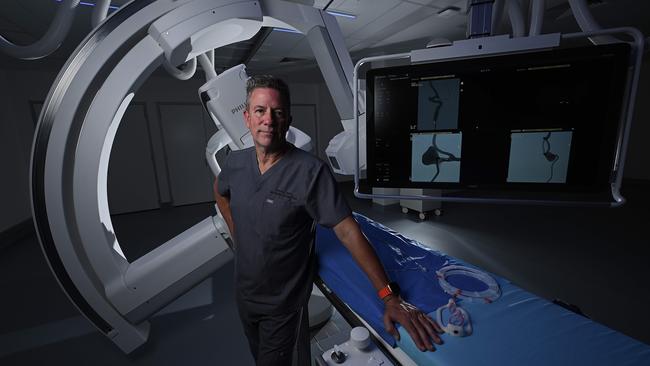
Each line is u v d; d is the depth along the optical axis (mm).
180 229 4215
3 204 3719
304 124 6836
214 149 2104
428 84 1001
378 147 1120
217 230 1700
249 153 1009
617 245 3004
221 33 1390
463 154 1025
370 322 877
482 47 905
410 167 1104
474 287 938
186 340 1867
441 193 4031
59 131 1339
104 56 1297
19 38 3049
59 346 1847
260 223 918
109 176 5000
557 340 707
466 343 711
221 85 1420
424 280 985
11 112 4094
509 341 710
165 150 5383
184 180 5613
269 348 1021
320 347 1750
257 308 1007
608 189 884
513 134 952
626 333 1783
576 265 2611
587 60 821
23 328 2031
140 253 3445
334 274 1104
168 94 5277
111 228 1694
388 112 1073
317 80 6371
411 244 1304
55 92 1316
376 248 1248
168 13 1251
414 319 764
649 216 3895
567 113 879
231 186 1009
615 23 3244
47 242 1440
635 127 5836
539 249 2969
